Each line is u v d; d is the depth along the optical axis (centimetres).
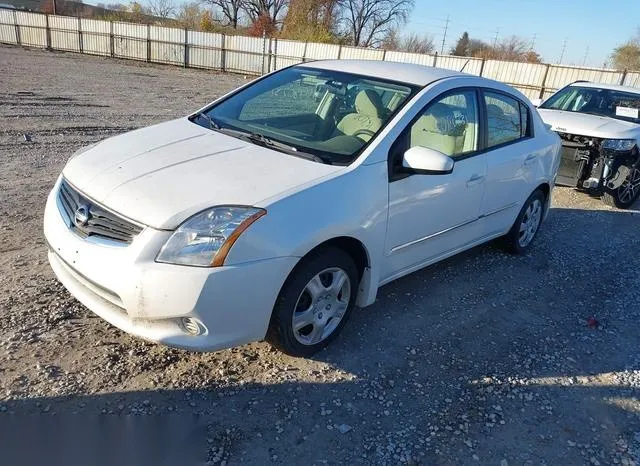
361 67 417
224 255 258
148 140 348
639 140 755
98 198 282
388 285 438
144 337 266
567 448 277
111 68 2527
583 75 2319
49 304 345
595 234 641
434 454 262
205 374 298
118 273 261
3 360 288
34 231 466
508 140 469
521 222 517
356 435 268
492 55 5303
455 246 429
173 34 3097
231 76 2902
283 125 375
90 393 273
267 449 252
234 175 294
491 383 323
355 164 319
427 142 368
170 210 263
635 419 306
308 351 319
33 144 825
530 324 402
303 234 279
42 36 3316
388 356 338
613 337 396
